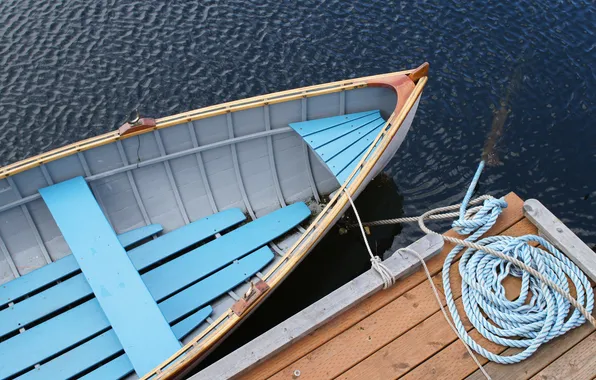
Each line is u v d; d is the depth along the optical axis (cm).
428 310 578
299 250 787
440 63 1421
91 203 855
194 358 687
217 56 1472
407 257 606
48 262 902
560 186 1155
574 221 1095
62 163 867
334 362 542
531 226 645
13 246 893
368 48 1477
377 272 596
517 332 545
